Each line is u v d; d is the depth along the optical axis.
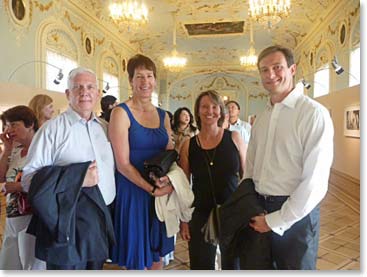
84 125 1.46
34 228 1.39
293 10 7.54
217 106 1.80
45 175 1.26
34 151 1.35
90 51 6.90
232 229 1.43
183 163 1.91
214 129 1.82
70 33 5.91
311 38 8.36
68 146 1.39
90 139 1.46
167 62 8.70
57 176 1.28
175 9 7.56
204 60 12.39
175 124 3.20
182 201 1.62
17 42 4.39
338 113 6.14
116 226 1.59
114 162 1.58
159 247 1.64
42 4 5.00
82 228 1.33
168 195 1.62
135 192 1.61
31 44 4.71
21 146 1.77
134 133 1.58
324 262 2.77
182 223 1.84
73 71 1.45
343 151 5.88
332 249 3.06
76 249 1.31
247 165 1.61
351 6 5.70
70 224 1.28
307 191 1.25
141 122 1.63
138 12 5.66
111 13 5.67
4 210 2.65
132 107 1.63
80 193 1.36
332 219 4.01
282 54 1.40
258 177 1.49
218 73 13.42
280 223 1.30
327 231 3.58
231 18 8.15
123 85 9.20
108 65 8.11
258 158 1.50
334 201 4.87
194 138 1.90
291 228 1.35
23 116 1.75
